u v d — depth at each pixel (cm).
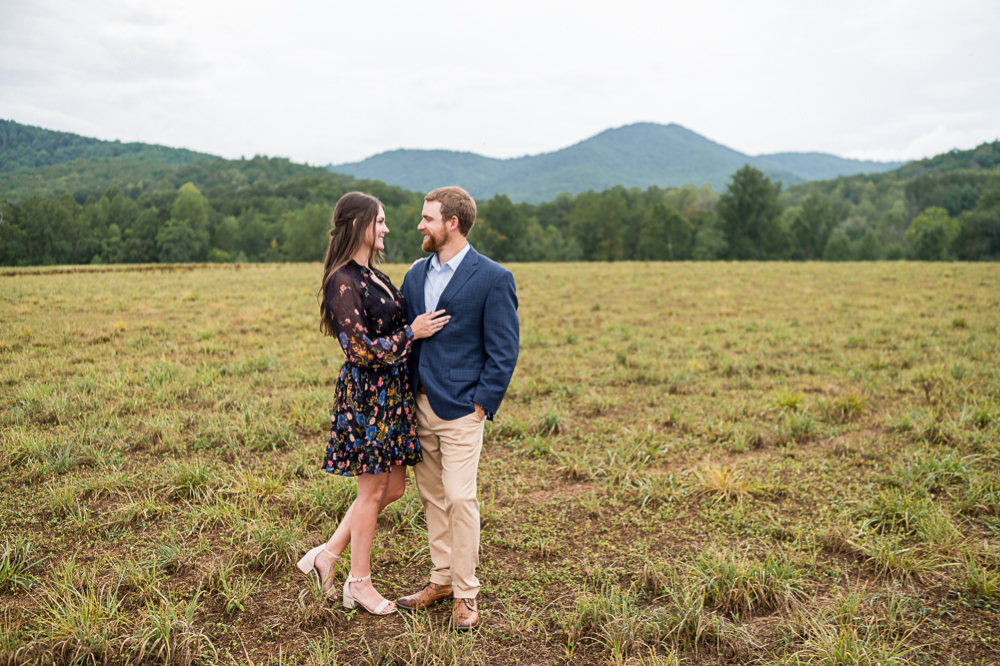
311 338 1023
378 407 267
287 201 11712
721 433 538
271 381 733
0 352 859
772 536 355
